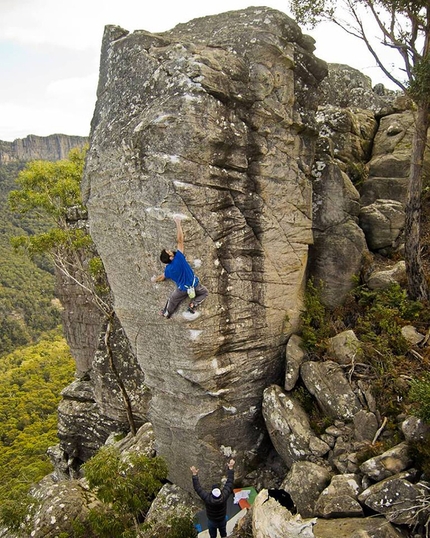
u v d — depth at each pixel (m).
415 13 10.44
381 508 7.35
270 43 9.77
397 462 7.87
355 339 10.30
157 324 10.06
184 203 9.04
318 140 12.30
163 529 9.88
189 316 9.46
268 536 7.43
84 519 10.91
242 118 9.67
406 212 11.04
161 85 9.20
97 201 10.20
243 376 10.62
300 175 10.86
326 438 9.34
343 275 11.73
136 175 9.28
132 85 9.73
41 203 15.31
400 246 12.56
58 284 18.78
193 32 11.05
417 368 9.49
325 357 10.36
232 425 10.70
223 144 9.27
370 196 13.68
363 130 15.27
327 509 7.67
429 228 12.84
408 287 11.21
